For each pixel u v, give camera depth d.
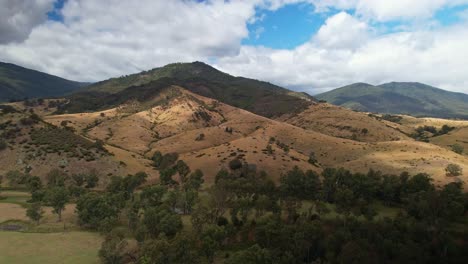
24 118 169.75
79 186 129.50
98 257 71.69
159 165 175.25
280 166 159.12
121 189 121.00
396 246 74.50
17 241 78.38
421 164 162.50
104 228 84.25
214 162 166.62
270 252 70.12
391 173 157.62
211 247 70.62
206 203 112.12
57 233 86.56
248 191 115.56
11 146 147.12
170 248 65.06
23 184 131.12
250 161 162.00
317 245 77.88
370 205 114.69
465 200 102.75
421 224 86.31
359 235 79.44
